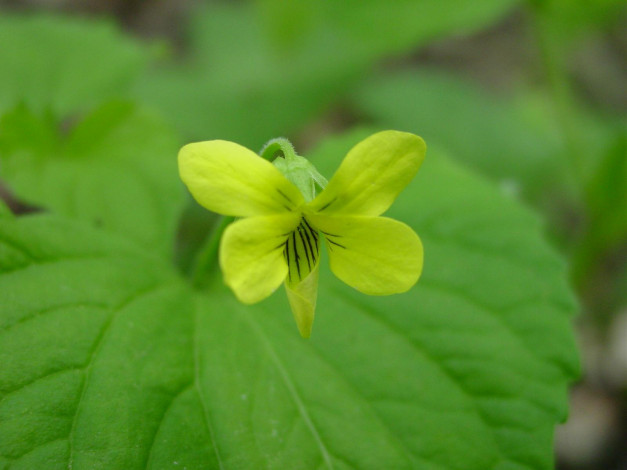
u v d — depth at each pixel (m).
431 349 0.09
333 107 0.21
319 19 0.19
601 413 0.15
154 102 0.17
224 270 0.06
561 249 0.16
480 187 0.10
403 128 0.19
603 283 0.17
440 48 0.25
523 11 0.26
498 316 0.09
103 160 0.10
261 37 0.21
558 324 0.09
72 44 0.13
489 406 0.08
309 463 0.08
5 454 0.07
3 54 0.12
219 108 0.17
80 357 0.07
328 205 0.07
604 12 0.15
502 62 0.25
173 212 0.09
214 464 0.07
